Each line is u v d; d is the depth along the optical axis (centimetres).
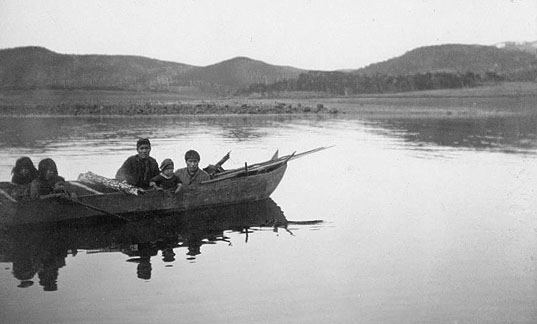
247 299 482
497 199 941
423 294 495
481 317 443
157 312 454
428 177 1183
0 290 504
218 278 538
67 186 824
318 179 1162
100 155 1455
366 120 3216
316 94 6359
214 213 846
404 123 2923
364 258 606
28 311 455
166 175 845
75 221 771
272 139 1991
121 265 585
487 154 1574
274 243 673
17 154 1463
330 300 479
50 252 633
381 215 827
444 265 578
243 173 969
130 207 804
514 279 535
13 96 4616
